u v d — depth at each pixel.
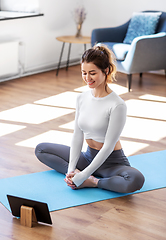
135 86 4.57
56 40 5.41
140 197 2.06
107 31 4.80
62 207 1.92
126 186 1.99
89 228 1.75
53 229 1.73
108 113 1.97
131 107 3.75
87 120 2.04
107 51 1.95
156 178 2.29
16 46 4.61
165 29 4.47
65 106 3.73
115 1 5.39
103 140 2.05
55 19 5.28
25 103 3.77
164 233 1.74
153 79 4.95
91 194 2.07
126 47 4.35
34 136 2.94
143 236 1.70
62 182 2.20
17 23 4.68
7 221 1.79
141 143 2.87
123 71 4.34
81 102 2.10
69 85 4.54
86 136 2.12
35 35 5.01
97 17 5.63
